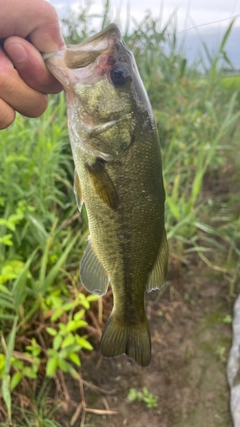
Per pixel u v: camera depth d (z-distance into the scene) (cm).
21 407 32
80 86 20
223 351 39
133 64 20
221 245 51
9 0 17
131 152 20
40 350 33
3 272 32
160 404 35
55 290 37
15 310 33
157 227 22
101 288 23
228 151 65
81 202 22
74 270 40
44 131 41
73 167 48
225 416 34
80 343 32
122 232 22
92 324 38
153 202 21
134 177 21
